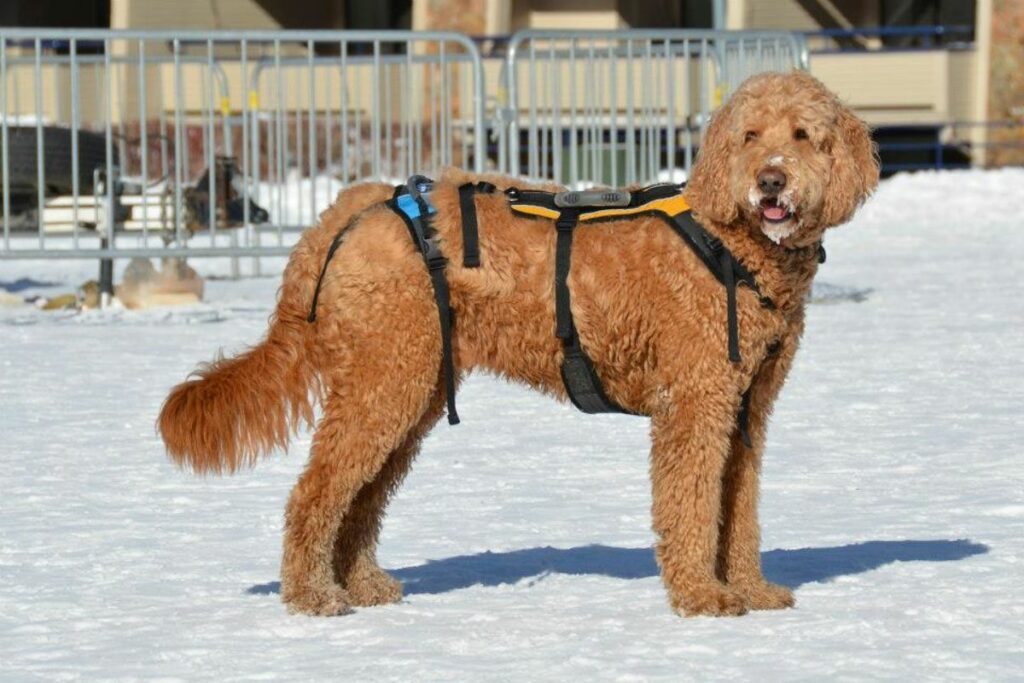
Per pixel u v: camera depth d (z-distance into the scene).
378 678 7.90
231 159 27.16
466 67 42.41
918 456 13.55
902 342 20.55
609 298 9.24
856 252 34.59
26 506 12.09
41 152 23.34
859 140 9.16
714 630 8.74
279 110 25.92
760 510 11.77
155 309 24.50
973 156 52.75
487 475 13.17
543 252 9.34
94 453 14.15
